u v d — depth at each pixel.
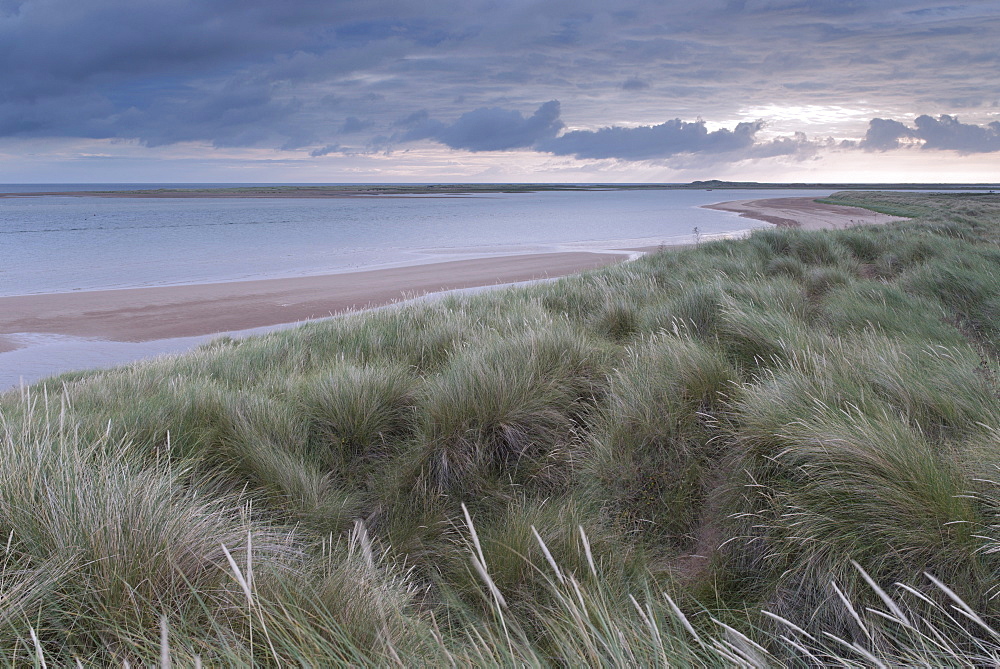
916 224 19.61
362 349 6.37
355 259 30.83
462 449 3.72
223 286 21.97
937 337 5.10
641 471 3.41
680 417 3.65
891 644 2.16
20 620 1.75
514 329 5.83
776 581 2.58
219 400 4.15
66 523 2.12
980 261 8.65
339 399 4.23
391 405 4.38
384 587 2.30
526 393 4.07
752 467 3.10
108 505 2.15
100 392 4.98
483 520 3.31
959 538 2.27
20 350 13.53
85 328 15.59
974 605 2.14
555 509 3.14
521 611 2.44
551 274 23.19
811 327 5.73
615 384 4.19
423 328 6.98
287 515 3.17
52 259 31.72
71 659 1.74
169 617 1.87
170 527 2.20
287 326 15.34
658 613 2.15
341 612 2.03
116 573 1.92
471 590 2.62
